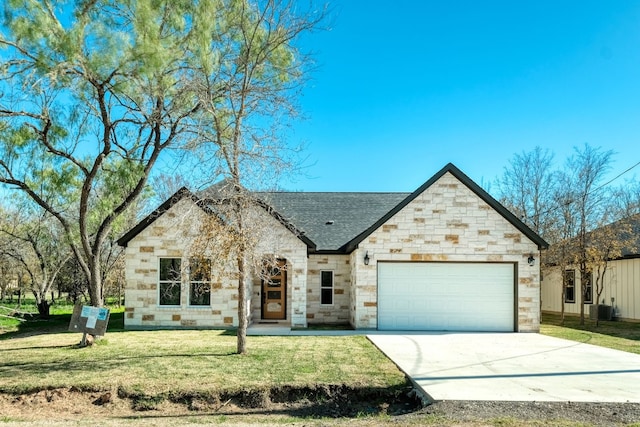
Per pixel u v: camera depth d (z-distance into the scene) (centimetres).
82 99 1289
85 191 1320
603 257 1900
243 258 1137
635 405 755
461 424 668
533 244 1725
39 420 755
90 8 1160
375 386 893
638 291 2047
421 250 1725
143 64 1161
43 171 1342
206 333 1591
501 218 1734
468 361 1102
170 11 1230
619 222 2123
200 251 1166
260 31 1198
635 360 1126
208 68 1155
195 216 1338
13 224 2250
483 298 1733
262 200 1177
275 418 773
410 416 730
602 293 2295
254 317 1978
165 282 1744
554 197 2620
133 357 1138
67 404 849
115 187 1398
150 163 1384
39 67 1082
